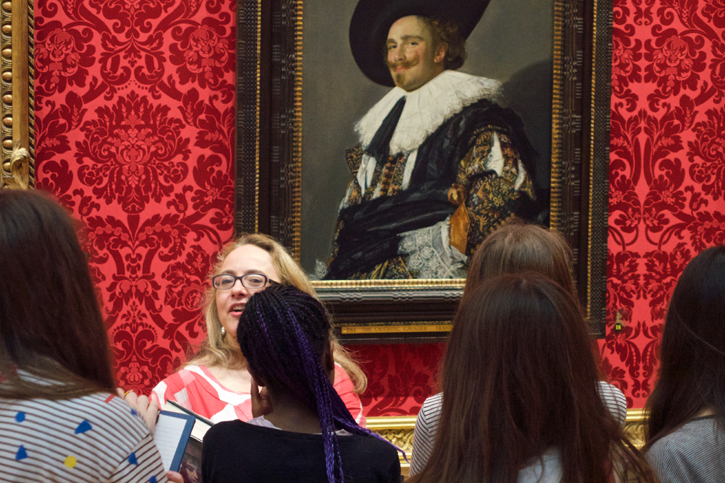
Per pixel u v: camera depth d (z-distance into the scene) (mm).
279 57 2891
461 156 3047
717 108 3307
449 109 3029
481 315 1128
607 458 1104
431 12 2998
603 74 3113
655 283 3289
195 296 2979
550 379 1063
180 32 2928
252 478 1204
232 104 2969
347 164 2982
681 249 3307
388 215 3018
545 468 1042
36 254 1050
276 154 2914
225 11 2949
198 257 2977
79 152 2893
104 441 1024
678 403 1425
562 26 3068
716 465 1288
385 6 2969
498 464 1048
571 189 3107
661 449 1336
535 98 3086
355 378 2648
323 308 1412
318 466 1210
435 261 3053
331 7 2932
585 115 3107
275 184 2924
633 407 3287
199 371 2189
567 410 1061
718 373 1368
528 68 3072
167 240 2957
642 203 3266
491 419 1064
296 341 1291
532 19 3062
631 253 3266
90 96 2891
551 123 3104
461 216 3061
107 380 1168
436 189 3041
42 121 2865
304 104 2934
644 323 3285
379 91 2986
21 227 1049
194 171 2961
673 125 3273
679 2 3248
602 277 3156
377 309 3000
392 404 3090
